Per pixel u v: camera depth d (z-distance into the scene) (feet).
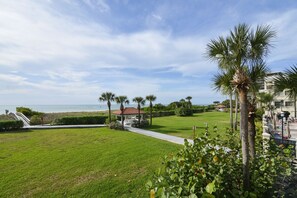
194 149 11.98
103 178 23.89
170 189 8.59
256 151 16.11
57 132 66.59
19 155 35.68
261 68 15.65
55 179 24.03
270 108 58.49
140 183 22.04
